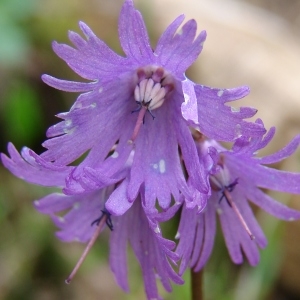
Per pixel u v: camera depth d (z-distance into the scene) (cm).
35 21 16
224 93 6
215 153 6
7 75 16
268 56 16
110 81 7
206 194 7
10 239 14
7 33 15
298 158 13
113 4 18
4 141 15
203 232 8
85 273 14
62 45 6
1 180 14
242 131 6
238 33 17
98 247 13
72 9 17
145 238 7
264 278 11
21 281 13
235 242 8
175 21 6
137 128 7
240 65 16
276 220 11
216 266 12
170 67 7
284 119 15
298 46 17
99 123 7
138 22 6
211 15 18
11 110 15
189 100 6
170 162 7
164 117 7
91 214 8
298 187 7
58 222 8
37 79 16
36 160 7
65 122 7
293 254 13
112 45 17
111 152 7
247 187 7
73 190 6
